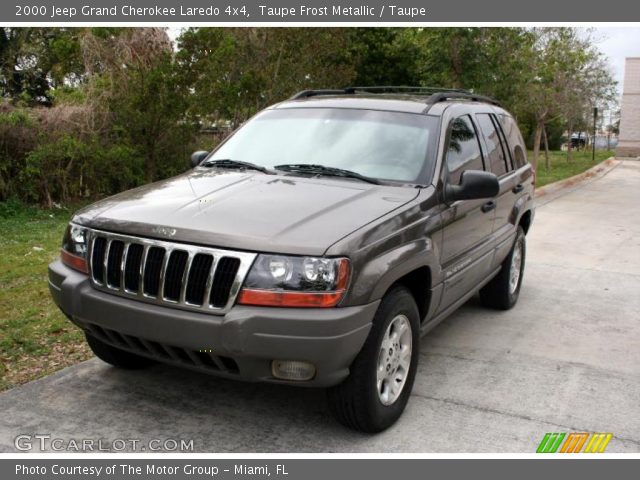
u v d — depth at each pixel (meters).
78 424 3.79
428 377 4.65
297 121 4.91
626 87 45.00
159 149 14.22
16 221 11.11
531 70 20.72
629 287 7.47
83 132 12.73
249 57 15.99
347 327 3.27
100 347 4.26
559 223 12.27
